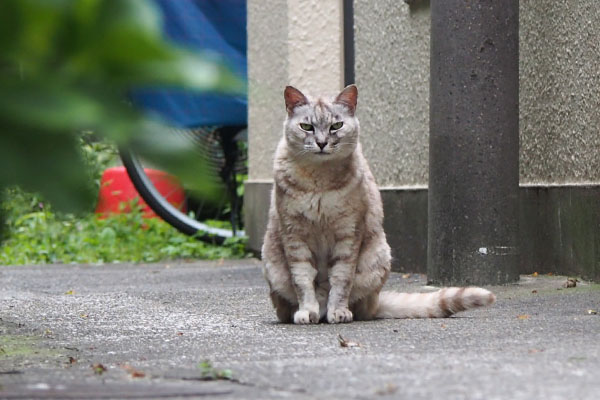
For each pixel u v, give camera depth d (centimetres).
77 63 118
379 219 818
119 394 416
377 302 796
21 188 124
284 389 423
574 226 1039
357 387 420
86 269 1530
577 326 674
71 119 118
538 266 1116
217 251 1703
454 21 1016
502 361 496
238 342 644
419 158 1247
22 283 1270
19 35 116
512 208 1022
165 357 574
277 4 1474
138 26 116
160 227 1861
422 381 430
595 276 1003
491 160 1011
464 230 1016
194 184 130
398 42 1283
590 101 999
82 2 115
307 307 781
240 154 1733
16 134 119
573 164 1046
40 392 423
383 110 1337
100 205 168
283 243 793
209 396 411
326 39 1456
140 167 128
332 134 777
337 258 788
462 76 1012
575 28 1021
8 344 660
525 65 1137
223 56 128
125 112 122
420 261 1247
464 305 774
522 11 1135
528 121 1137
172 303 973
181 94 125
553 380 428
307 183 778
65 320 826
